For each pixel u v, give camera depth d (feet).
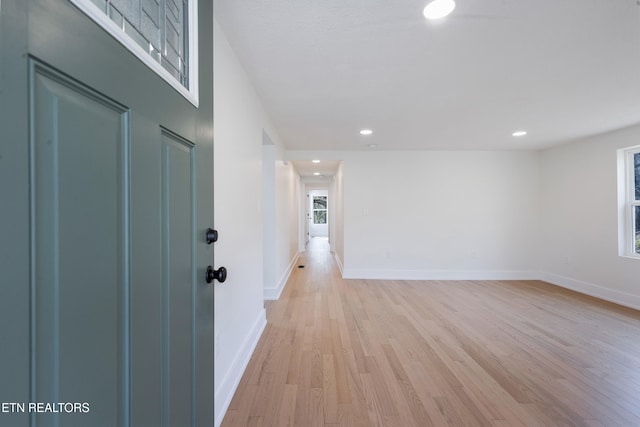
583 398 5.61
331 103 8.54
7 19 1.26
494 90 7.64
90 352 1.71
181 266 2.87
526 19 4.78
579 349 7.61
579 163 13.14
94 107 1.74
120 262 1.98
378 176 15.55
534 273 15.37
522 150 15.23
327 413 5.16
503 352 7.45
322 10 4.58
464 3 4.42
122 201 2.00
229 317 5.56
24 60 1.33
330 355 7.23
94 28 1.74
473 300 11.82
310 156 15.34
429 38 5.33
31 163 1.38
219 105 5.04
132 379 2.07
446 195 15.44
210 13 3.66
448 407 5.34
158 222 2.43
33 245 1.39
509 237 15.39
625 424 4.94
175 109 2.74
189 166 3.06
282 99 8.23
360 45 5.57
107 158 1.85
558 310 10.65
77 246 1.63
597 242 12.32
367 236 15.58
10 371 1.28
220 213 5.08
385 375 6.36
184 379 2.92
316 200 42.34
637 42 5.42
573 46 5.56
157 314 2.41
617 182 11.55
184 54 3.17
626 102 8.45
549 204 14.75
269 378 6.23
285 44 5.54
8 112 1.27
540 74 6.72
